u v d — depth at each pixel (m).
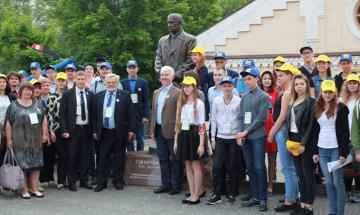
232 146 8.76
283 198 9.18
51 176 10.64
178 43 10.77
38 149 9.66
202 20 29.64
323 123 7.45
